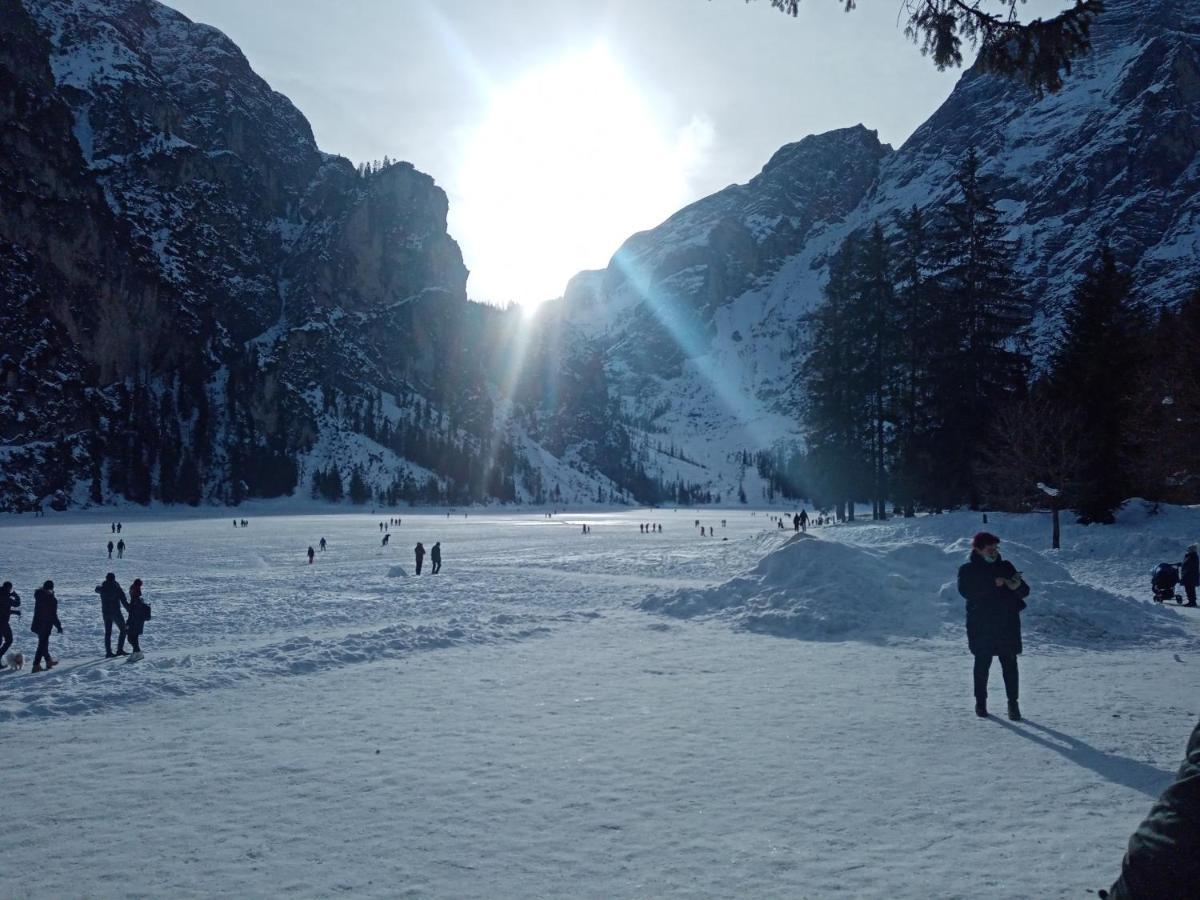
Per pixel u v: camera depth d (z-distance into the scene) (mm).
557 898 4805
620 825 5996
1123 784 6770
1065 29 7176
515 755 7801
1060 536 30156
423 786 6918
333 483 199250
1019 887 4836
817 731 8570
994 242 42438
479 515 178125
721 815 6176
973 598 9227
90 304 183500
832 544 18172
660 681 11281
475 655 13430
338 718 9336
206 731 8844
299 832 5910
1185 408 35750
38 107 185500
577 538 82312
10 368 156875
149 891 4961
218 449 196625
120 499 165375
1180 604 21000
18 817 6254
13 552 58688
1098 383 33281
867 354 50094
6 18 188750
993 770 7191
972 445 40000
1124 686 10734
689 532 99125
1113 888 2977
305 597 28297
